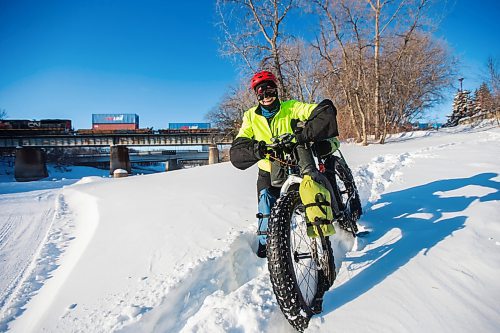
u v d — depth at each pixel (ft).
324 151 10.19
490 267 7.92
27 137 156.25
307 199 7.65
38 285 11.49
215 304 7.89
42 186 48.29
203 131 160.97
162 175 35.91
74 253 13.96
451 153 28.27
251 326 7.00
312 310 7.21
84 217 21.09
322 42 63.62
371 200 15.28
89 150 235.81
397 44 65.41
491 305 6.69
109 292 9.36
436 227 10.68
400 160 26.73
